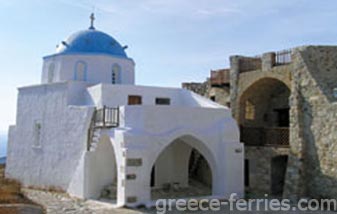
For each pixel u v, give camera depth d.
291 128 20.84
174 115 19.77
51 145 23.77
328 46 20.39
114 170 21.36
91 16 29.97
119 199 18.09
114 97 22.73
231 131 21.02
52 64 27.27
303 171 20.05
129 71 27.97
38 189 23.86
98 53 26.78
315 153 19.67
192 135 20.17
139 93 23.77
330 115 18.94
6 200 14.81
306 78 20.39
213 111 21.06
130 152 17.80
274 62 23.11
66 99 23.30
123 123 19.41
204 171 25.92
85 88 24.08
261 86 24.61
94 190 20.34
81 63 26.52
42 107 24.95
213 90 28.61
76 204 18.45
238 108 24.88
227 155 20.53
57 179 22.89
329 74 20.06
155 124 19.12
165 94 24.81
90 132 21.14
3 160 38.00
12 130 27.27
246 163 23.62
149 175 18.30
